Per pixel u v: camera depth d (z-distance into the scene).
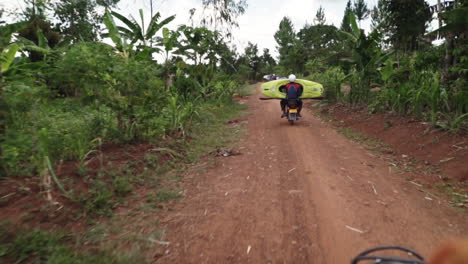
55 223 3.35
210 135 8.60
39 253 2.81
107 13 7.50
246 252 3.08
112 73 5.69
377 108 10.27
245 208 4.09
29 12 6.95
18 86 4.23
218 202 4.27
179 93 12.57
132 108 6.31
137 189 4.60
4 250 2.75
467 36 8.12
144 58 7.93
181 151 6.69
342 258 2.97
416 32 12.31
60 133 5.02
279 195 4.50
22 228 3.08
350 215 3.84
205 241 3.27
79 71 5.24
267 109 14.83
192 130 8.80
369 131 8.62
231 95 16.94
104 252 2.90
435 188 4.70
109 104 5.89
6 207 3.45
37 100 4.66
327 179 5.09
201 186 4.88
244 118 12.11
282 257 3.00
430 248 3.12
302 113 13.57
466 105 6.90
